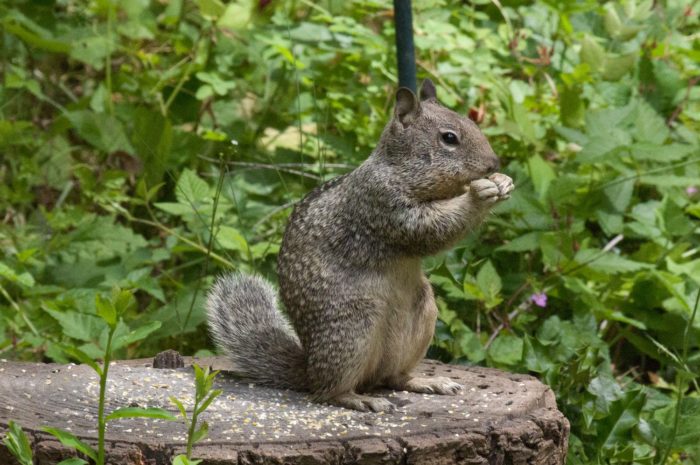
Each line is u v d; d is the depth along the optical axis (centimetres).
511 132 1230
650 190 1349
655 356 1141
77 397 739
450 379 825
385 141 812
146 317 1114
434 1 1344
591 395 920
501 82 1317
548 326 1032
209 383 602
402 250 795
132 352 1134
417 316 814
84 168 1267
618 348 1210
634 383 1116
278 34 1318
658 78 1432
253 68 1427
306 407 758
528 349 952
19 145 1391
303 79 1374
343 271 786
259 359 814
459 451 677
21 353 1090
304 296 792
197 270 1259
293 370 809
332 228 801
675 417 895
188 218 1162
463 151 808
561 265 1129
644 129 1255
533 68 1386
